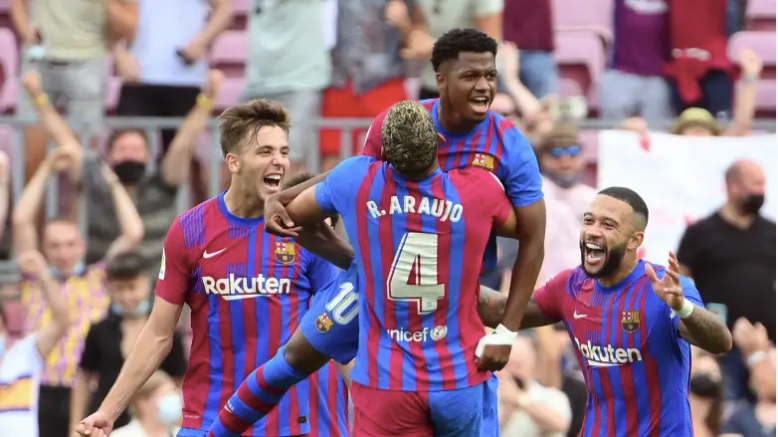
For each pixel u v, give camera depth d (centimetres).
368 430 1920
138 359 2189
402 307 1883
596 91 4047
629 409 2170
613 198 2144
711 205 3259
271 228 1908
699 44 3678
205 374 2209
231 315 2183
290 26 3497
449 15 3394
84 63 3619
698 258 3188
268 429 2202
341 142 3428
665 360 2139
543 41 3581
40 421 3094
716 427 2889
